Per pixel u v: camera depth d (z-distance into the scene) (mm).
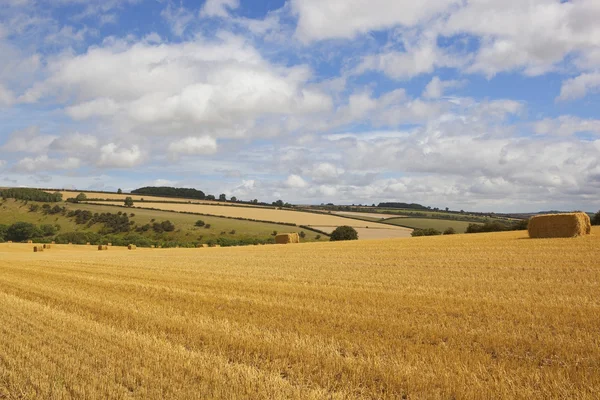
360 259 30453
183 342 10719
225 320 12695
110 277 24219
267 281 20875
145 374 8484
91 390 7781
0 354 9953
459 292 16328
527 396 7160
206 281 21453
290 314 13359
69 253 56406
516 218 125688
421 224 111312
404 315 12859
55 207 115938
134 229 104000
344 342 10305
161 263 33188
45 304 16172
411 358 8945
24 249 69062
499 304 13875
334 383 7969
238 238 94875
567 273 19875
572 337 10258
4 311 14547
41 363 9242
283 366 8844
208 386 7953
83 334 11422
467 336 10539
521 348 9656
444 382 7738
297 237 63188
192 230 102500
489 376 8023
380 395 7457
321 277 21797
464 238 46844
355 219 116750
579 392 7227
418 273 21953
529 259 25078
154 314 13711
